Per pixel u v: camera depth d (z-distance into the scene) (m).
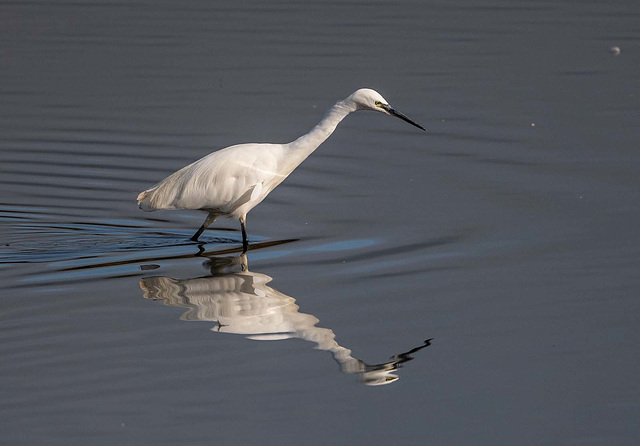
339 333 10.85
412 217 15.12
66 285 12.30
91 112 20.83
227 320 11.18
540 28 26.39
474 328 10.98
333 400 9.38
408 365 10.10
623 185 16.25
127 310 11.45
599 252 13.34
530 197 15.83
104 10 28.58
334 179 17.19
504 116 20.14
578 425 8.93
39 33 26.23
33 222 15.27
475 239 14.02
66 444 8.53
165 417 9.00
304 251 13.70
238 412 9.11
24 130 19.84
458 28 26.53
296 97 21.33
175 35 26.02
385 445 8.57
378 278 12.56
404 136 19.47
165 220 15.50
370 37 25.69
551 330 10.91
